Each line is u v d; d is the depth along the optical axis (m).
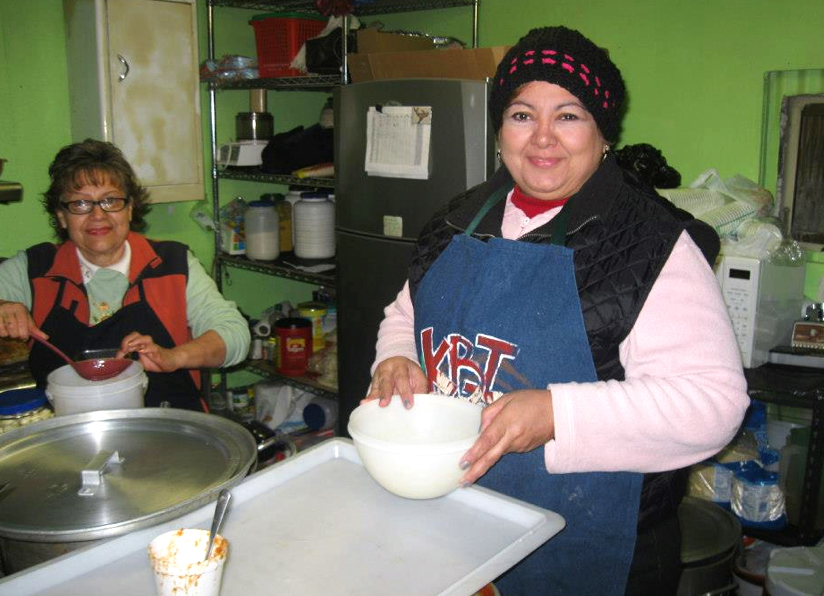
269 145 2.90
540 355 1.06
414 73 2.29
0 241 2.59
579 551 1.10
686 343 0.95
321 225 2.92
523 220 1.16
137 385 1.31
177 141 2.76
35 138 2.62
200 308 1.80
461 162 2.13
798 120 2.13
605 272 1.02
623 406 0.93
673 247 1.00
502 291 1.10
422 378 1.18
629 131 2.49
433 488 0.92
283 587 0.80
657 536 1.12
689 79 2.32
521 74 1.01
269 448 1.31
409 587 0.80
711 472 2.10
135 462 1.09
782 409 2.33
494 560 0.83
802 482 2.04
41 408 1.33
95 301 1.72
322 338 3.11
